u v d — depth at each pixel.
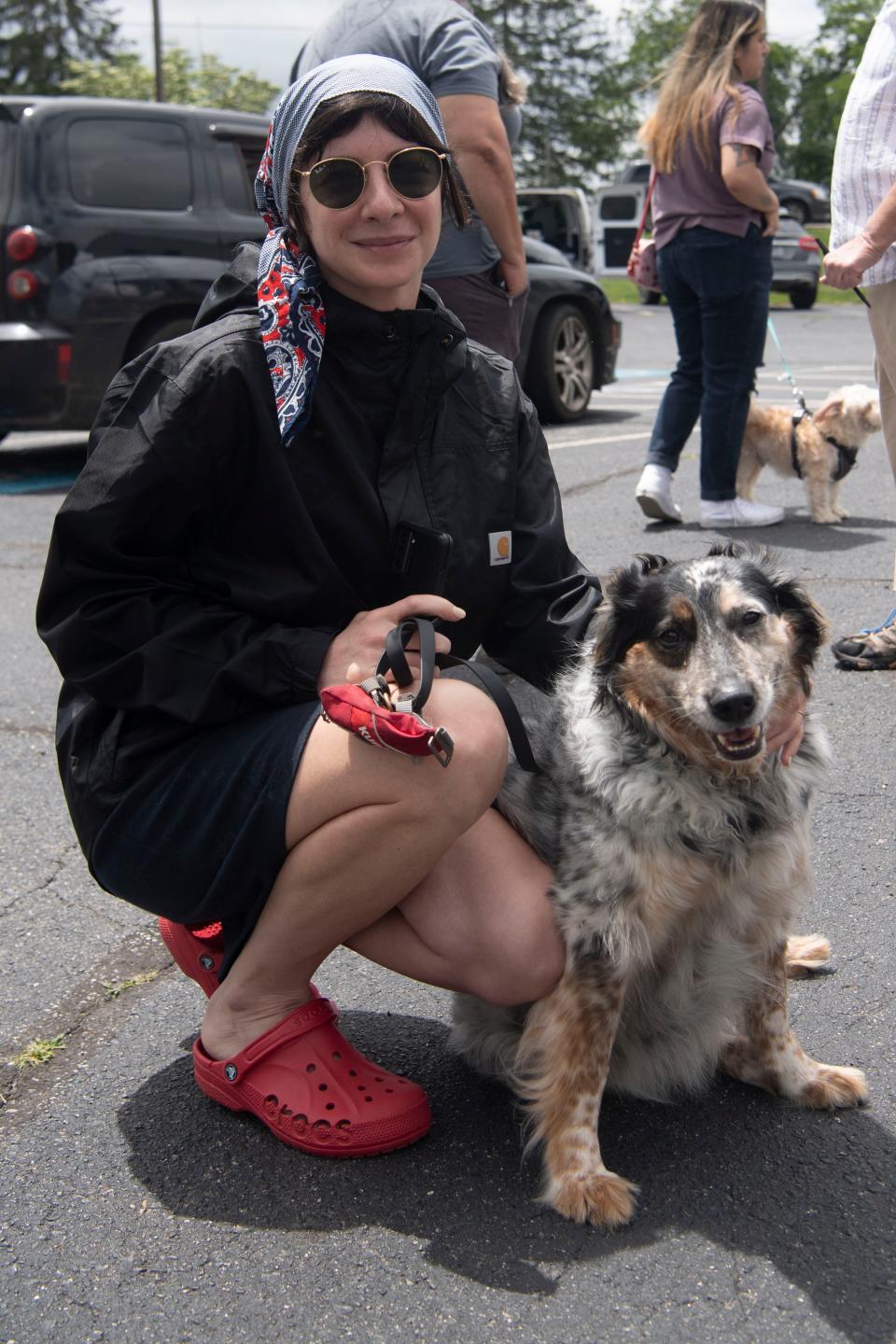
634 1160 2.43
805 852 2.56
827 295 25.58
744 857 2.42
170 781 2.39
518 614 2.73
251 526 2.43
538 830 2.54
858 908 3.24
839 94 59.59
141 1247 2.20
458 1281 2.11
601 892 2.38
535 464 2.73
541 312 9.88
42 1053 2.79
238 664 2.33
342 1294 2.09
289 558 2.43
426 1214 2.28
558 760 2.56
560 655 2.70
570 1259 2.15
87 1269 2.15
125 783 2.45
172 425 2.28
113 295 8.05
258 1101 2.47
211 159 8.59
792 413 7.05
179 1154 2.45
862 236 4.24
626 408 11.25
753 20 6.07
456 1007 2.69
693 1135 2.51
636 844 2.37
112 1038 2.86
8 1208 2.31
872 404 6.77
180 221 8.37
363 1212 2.28
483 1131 2.52
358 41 3.98
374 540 2.46
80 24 62.31
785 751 2.50
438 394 2.48
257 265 2.47
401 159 2.31
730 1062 2.69
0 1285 2.12
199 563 2.47
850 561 6.05
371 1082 2.48
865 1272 2.11
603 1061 2.37
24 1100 2.64
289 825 2.27
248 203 8.73
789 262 22.02
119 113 8.26
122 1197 2.33
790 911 2.56
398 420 2.45
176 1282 2.12
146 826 2.42
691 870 2.39
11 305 7.88
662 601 2.47
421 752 2.14
